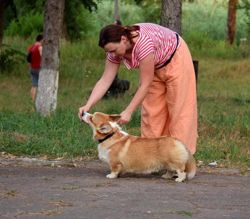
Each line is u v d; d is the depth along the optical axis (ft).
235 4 126.00
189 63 29.58
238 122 42.91
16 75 80.94
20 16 121.19
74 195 25.91
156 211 23.76
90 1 89.56
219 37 149.38
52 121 41.37
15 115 43.88
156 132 30.22
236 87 77.92
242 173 31.89
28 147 35.12
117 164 28.99
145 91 28.37
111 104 55.16
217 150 36.32
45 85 46.03
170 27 48.85
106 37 27.73
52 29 46.03
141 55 27.84
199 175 30.73
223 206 24.89
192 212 23.79
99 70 85.46
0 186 27.53
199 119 44.65
